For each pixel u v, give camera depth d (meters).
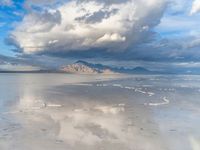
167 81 95.94
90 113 28.66
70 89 57.56
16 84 74.94
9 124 23.25
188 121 24.84
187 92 51.06
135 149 17.00
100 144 17.94
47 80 102.62
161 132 20.95
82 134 20.30
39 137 19.38
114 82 88.56
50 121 24.62
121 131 21.23
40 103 35.62
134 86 67.69
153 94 47.41
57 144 17.84
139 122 24.44
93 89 57.88
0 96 43.25
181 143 18.22
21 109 30.91
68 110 30.45
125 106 33.59
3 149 16.80
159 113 28.86
